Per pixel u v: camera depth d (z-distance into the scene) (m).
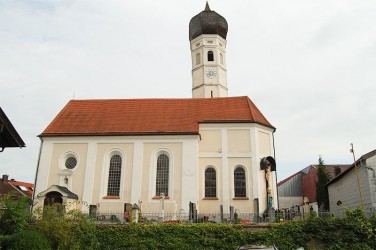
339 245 18.66
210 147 34.81
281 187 57.41
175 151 33.56
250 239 19.34
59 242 17.73
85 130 35.41
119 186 33.56
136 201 32.41
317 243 18.98
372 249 18.25
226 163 34.12
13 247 15.20
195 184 32.19
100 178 33.50
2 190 53.44
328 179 45.03
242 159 34.16
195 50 51.09
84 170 33.91
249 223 20.61
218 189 33.41
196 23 51.16
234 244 19.31
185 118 36.53
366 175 26.27
